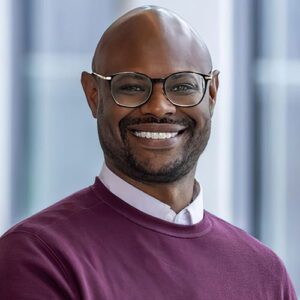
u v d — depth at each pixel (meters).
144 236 2.35
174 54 2.35
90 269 2.24
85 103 6.39
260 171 6.41
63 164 6.41
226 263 2.45
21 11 6.29
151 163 2.35
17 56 6.30
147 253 2.33
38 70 6.34
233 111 6.35
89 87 2.50
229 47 6.30
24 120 6.35
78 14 6.32
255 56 6.35
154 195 2.40
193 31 2.44
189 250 2.40
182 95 2.35
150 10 2.40
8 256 2.23
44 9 6.31
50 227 2.29
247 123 6.38
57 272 2.21
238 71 6.35
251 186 6.41
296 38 6.36
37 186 6.40
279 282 2.53
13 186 6.37
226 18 6.29
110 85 2.36
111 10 6.30
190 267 2.37
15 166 6.38
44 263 2.21
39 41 6.33
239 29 6.33
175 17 2.41
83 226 2.32
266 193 6.42
